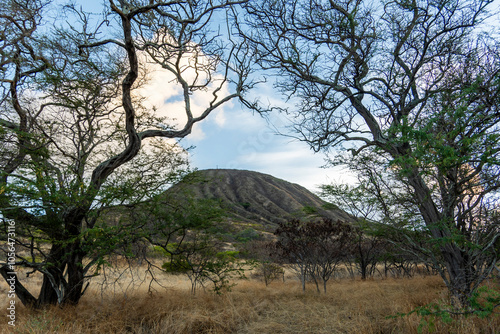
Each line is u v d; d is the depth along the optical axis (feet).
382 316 20.75
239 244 83.15
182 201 27.25
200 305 24.25
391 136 23.29
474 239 21.11
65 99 24.36
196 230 28.32
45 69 23.88
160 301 24.98
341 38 27.53
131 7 22.59
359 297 27.55
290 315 23.66
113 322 19.75
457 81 23.04
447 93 21.68
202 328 20.38
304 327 20.26
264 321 22.27
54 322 18.86
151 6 21.81
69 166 23.21
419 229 23.99
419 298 23.88
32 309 21.79
